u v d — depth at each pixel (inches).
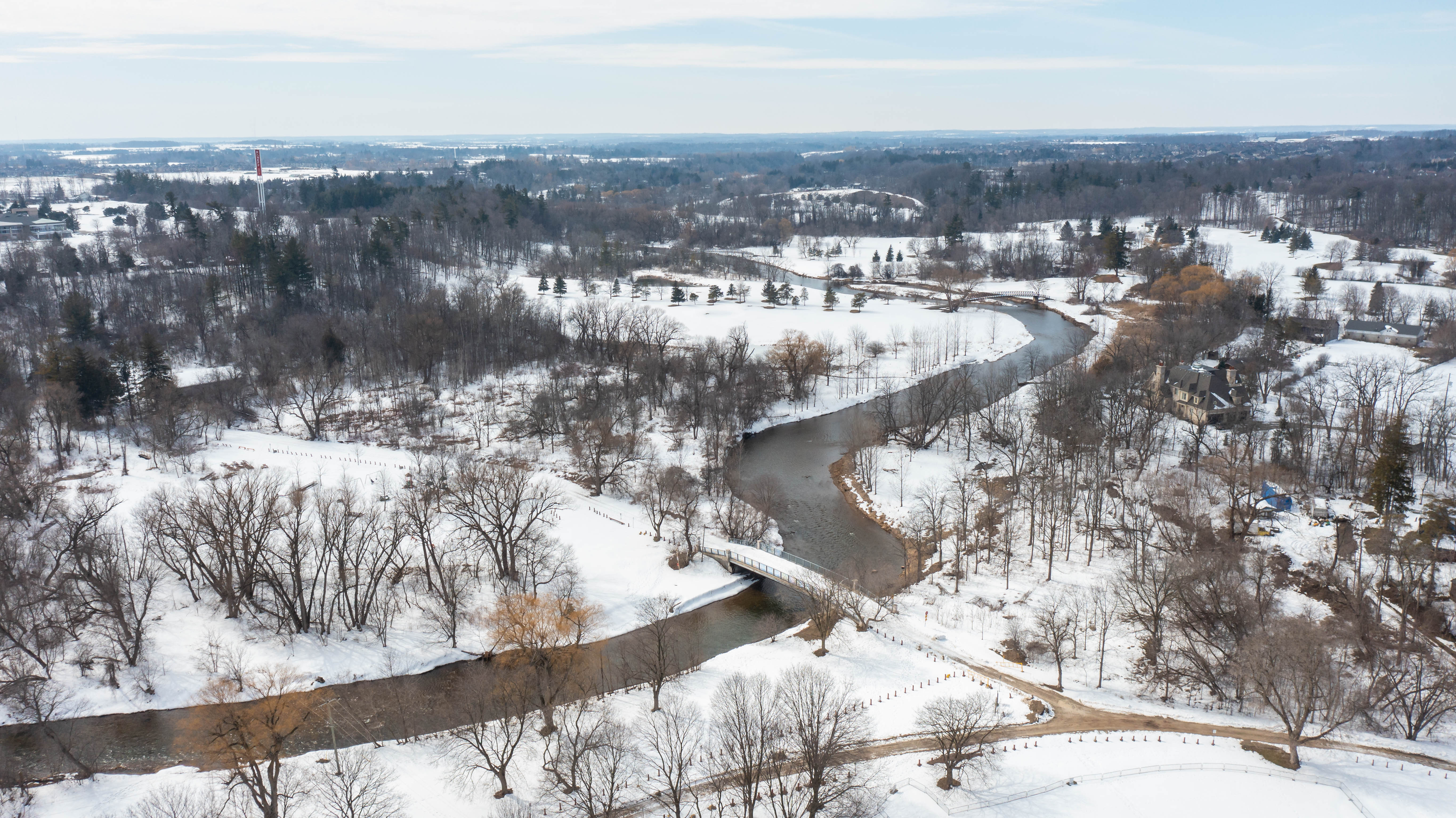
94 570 4124.0
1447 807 2886.3
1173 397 7022.6
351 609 4375.0
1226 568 4212.6
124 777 3368.6
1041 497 5393.7
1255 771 3117.6
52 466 5974.4
